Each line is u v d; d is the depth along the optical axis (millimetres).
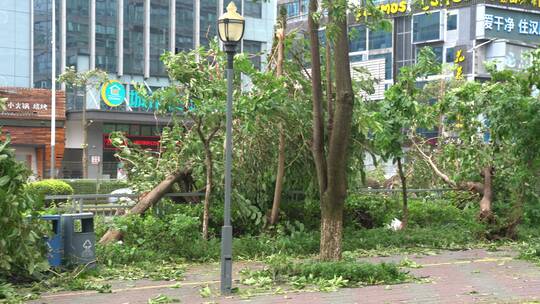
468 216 17781
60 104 46188
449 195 19875
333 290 9500
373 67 28469
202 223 14500
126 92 50344
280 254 12852
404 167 22031
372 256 13773
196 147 14688
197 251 12953
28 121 44969
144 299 9031
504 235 16688
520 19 52188
